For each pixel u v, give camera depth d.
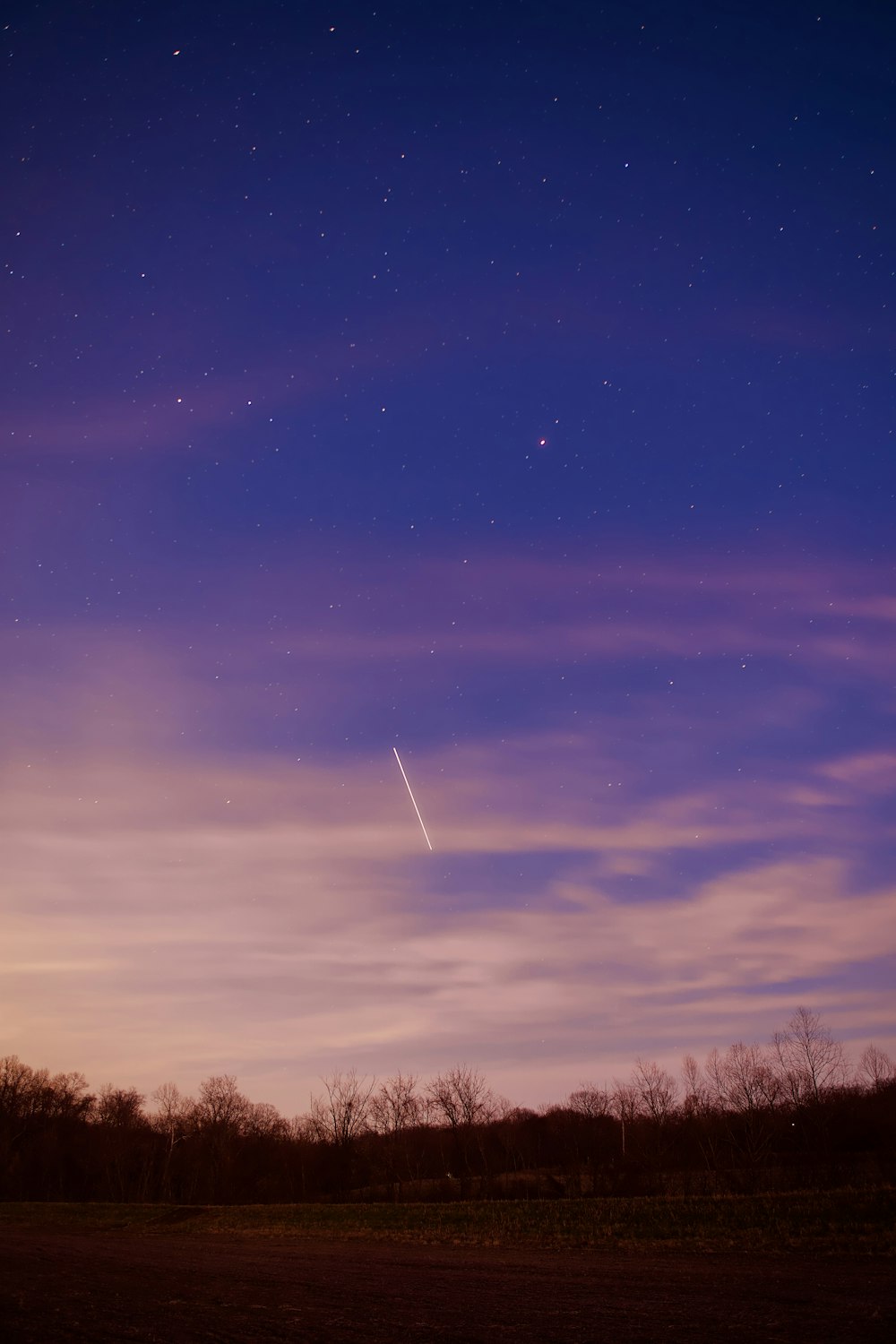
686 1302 16.38
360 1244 33.47
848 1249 22.12
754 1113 62.16
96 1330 14.57
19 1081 100.62
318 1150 75.00
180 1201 74.56
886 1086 64.06
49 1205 63.88
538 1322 14.66
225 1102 89.62
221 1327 14.78
